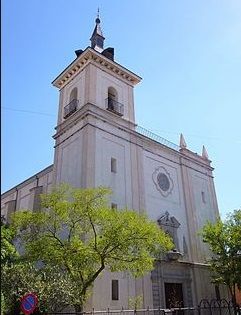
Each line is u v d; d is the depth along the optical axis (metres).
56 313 13.96
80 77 31.22
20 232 18.05
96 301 20.16
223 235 27.66
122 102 31.22
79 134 26.89
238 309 26.48
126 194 26.03
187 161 34.31
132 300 21.77
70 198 21.64
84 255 15.81
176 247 27.92
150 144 30.89
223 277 27.23
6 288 12.94
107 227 16.94
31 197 32.19
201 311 26.75
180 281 26.66
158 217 27.94
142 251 17.03
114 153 26.91
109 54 33.22
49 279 14.35
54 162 28.52
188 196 32.09
